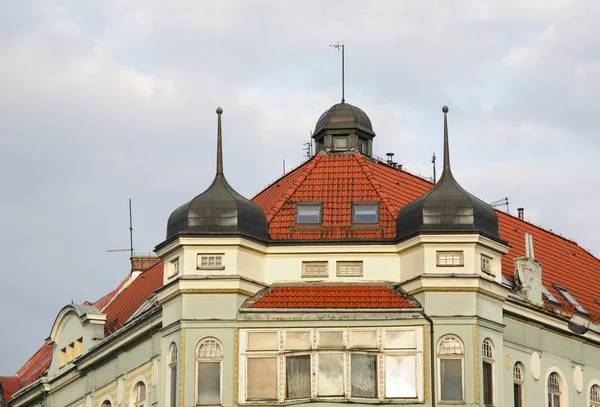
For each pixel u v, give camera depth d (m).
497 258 102.50
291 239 103.31
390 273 101.88
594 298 122.25
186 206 103.19
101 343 115.88
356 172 109.19
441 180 102.38
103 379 116.62
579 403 112.06
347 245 102.12
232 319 100.44
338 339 99.50
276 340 99.94
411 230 101.12
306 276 102.38
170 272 103.69
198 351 100.31
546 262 121.88
